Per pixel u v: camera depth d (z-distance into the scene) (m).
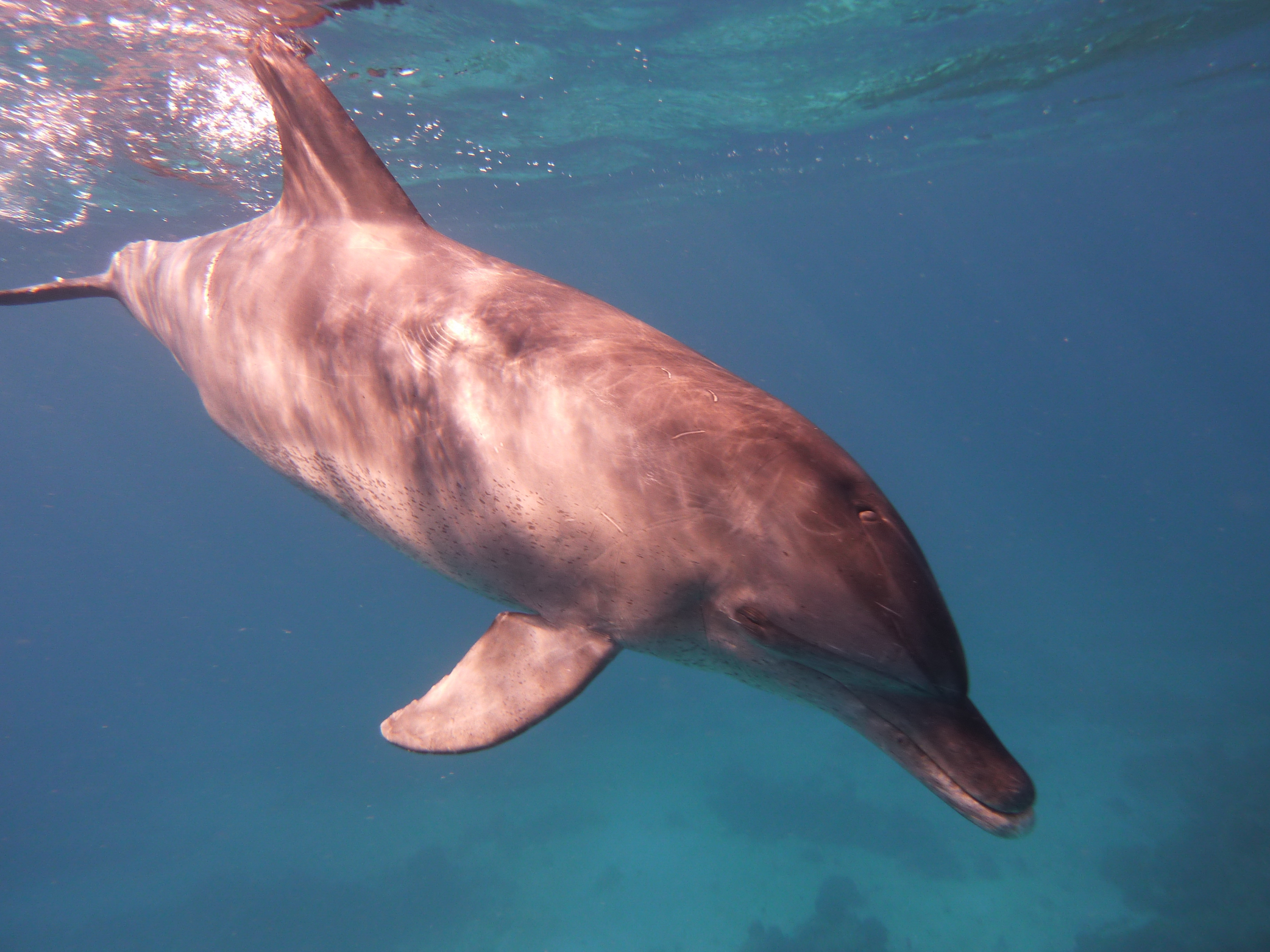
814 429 2.32
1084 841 22.55
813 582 2.09
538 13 11.91
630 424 2.43
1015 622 43.09
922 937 19.84
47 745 47.78
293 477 3.71
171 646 61.16
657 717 34.12
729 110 19.41
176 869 30.61
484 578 2.95
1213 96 27.39
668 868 24.36
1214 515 60.50
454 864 26.31
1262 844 19.39
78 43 8.50
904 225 61.53
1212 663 33.59
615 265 58.75
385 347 3.05
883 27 15.36
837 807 25.48
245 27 8.55
